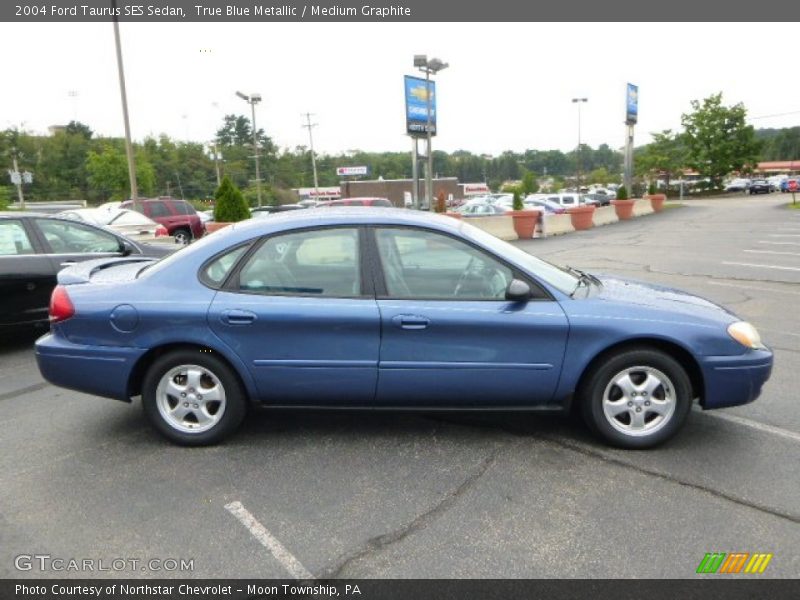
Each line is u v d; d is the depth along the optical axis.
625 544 2.78
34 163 70.44
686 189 54.16
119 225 15.12
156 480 3.41
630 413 3.70
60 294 3.82
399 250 3.72
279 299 3.64
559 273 4.04
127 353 3.70
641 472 3.45
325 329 3.61
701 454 3.66
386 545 2.80
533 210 19.02
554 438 3.92
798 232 18.34
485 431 4.04
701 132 50.94
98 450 3.81
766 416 4.23
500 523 2.96
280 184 94.19
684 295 4.17
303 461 3.63
